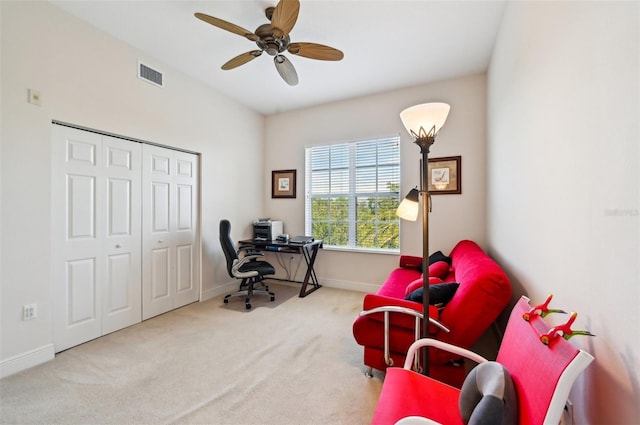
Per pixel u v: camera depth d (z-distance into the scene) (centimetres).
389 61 292
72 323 229
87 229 239
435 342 131
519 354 94
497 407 80
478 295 153
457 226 332
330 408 157
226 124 385
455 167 332
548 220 128
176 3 212
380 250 378
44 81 207
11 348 189
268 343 234
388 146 374
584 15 95
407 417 91
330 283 410
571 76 104
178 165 323
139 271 280
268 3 212
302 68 307
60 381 180
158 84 293
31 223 200
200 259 348
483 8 215
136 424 145
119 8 218
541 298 136
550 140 125
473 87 322
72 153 229
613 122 78
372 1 208
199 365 200
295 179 435
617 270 76
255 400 164
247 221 425
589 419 90
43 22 207
